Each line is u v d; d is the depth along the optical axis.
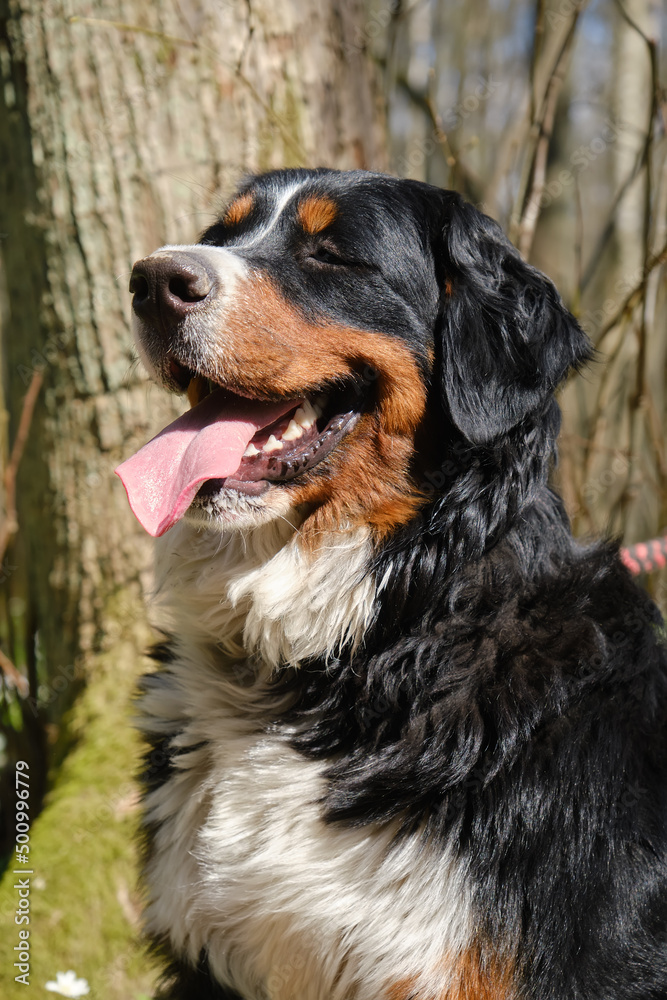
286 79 3.93
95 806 3.61
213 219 3.74
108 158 3.76
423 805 2.32
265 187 2.95
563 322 2.74
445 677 2.42
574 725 2.38
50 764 4.10
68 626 4.12
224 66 3.79
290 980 2.47
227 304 2.54
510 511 2.56
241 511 2.56
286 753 2.46
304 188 2.81
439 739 2.36
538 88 4.73
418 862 2.28
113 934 3.34
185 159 3.80
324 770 2.41
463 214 2.70
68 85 3.72
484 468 2.56
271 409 2.71
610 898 2.29
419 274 2.70
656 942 2.34
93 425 3.93
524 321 2.66
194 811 2.57
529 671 2.44
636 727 2.49
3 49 3.79
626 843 2.35
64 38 3.69
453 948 2.22
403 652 2.47
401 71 8.39
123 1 3.67
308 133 4.02
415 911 2.26
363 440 2.62
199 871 2.52
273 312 2.59
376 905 2.30
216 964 2.56
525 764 2.32
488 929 2.22
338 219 2.67
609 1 9.63
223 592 2.69
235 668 2.69
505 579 2.53
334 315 2.63
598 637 2.52
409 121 9.15
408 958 2.25
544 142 4.34
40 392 4.01
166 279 2.50
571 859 2.27
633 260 9.22
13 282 4.04
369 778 2.35
